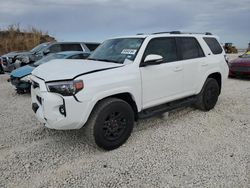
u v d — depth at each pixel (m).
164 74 4.98
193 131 5.03
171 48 5.32
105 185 3.29
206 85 6.12
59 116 3.81
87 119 3.93
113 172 3.59
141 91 4.58
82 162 3.88
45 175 3.53
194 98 5.91
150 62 4.62
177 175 3.48
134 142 4.54
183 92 5.54
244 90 9.08
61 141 4.64
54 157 4.04
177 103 5.50
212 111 6.35
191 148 4.28
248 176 3.42
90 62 4.60
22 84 8.50
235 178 3.38
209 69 6.13
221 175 3.45
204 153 4.09
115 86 4.14
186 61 5.52
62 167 3.74
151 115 4.88
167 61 5.16
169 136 4.79
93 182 3.36
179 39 5.55
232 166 3.67
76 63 4.51
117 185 3.28
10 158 4.00
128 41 5.07
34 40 30.33
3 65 14.04
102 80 4.01
